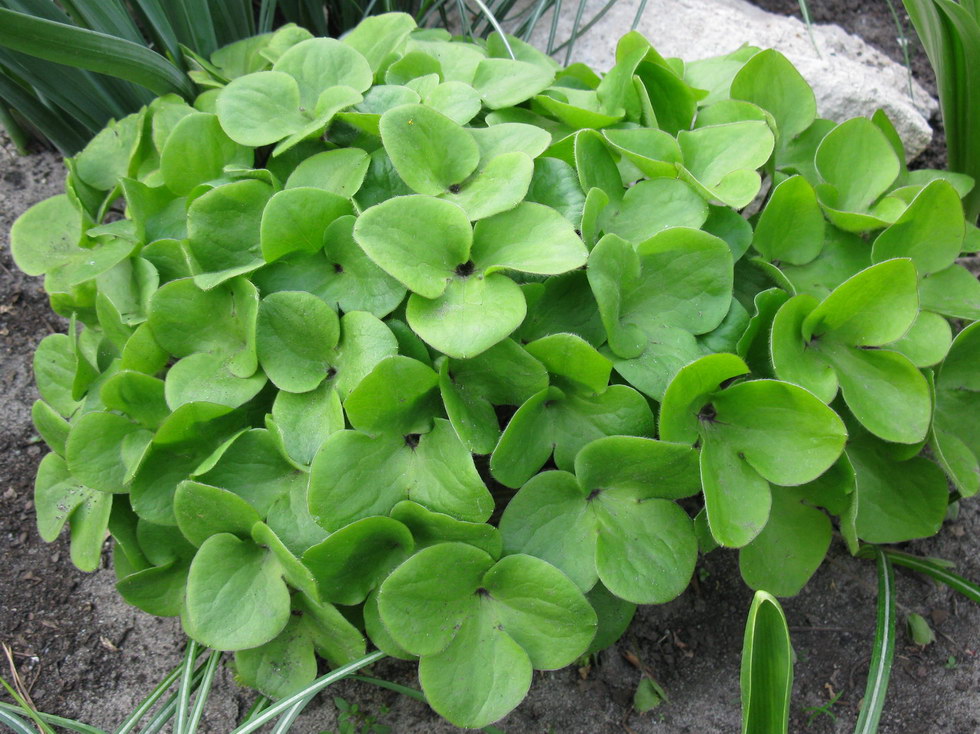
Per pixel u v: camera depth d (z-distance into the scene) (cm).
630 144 29
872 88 44
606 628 28
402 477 25
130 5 40
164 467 27
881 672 29
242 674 28
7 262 43
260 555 27
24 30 29
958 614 36
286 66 31
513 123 29
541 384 25
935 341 28
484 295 25
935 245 29
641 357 26
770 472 26
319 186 28
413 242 25
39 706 33
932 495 30
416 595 25
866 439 30
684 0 47
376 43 33
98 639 35
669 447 25
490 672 25
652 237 26
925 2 36
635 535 26
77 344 30
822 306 26
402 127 27
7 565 36
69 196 32
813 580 36
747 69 32
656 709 33
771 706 24
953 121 40
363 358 25
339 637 27
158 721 28
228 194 28
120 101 38
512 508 25
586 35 46
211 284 26
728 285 27
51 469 31
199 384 26
